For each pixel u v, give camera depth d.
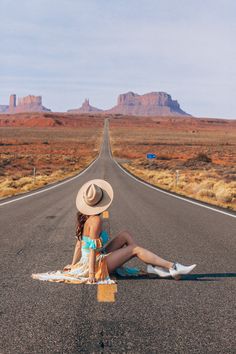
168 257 7.45
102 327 4.23
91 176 39.69
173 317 4.53
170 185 29.75
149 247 8.34
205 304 4.97
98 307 4.83
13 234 9.85
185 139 182.38
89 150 117.31
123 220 12.28
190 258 7.41
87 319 4.45
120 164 70.75
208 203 17.84
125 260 5.98
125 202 17.67
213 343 3.85
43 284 5.76
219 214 14.02
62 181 33.38
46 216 13.13
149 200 18.81
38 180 34.69
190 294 5.36
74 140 162.62
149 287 5.66
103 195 5.68
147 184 30.59
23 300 5.07
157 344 3.82
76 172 48.81
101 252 5.86
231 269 6.68
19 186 30.06
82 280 5.76
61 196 20.45
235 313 4.68
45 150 109.31
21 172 49.81
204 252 7.93
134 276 6.21
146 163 73.75
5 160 66.81
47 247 8.33
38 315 4.57
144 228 10.82
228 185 25.83
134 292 5.42
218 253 7.87
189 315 4.60
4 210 14.74
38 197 19.95
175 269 5.96
